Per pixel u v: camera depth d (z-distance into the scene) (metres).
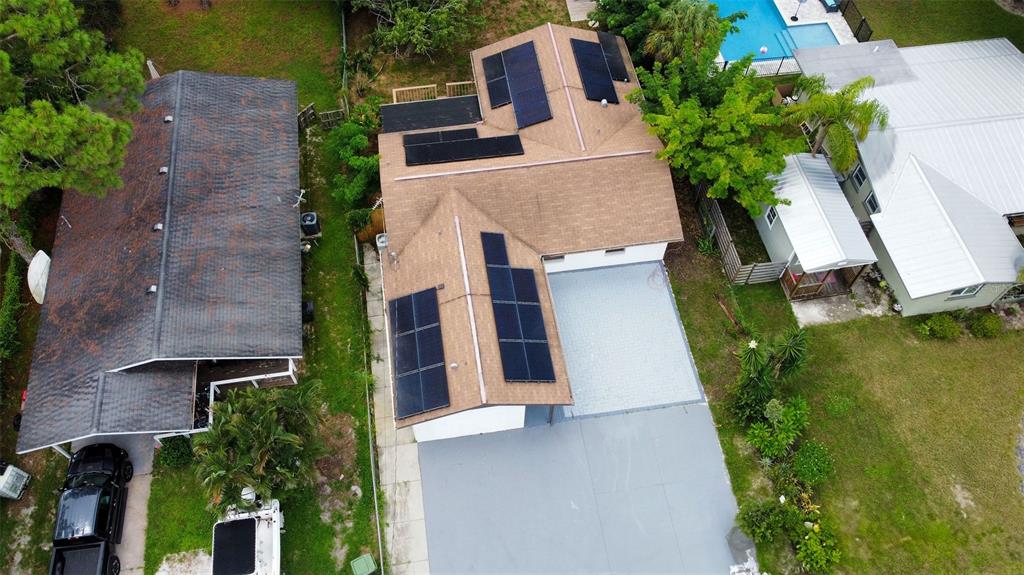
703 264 30.78
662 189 28.80
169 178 26.80
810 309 29.56
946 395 27.28
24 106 23.08
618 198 28.58
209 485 21.56
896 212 28.95
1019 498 25.02
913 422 26.64
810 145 32.12
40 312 26.67
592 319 29.00
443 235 26.75
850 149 27.97
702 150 28.05
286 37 37.50
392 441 26.00
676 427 26.50
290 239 27.39
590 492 25.02
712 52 29.23
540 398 23.75
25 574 23.11
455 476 25.25
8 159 21.69
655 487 25.17
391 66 36.69
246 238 26.64
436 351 24.20
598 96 31.72
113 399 22.77
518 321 25.23
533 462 25.59
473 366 23.58
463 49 37.62
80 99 26.62
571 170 28.72
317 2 39.22
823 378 27.64
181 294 24.34
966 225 28.20
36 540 23.67
